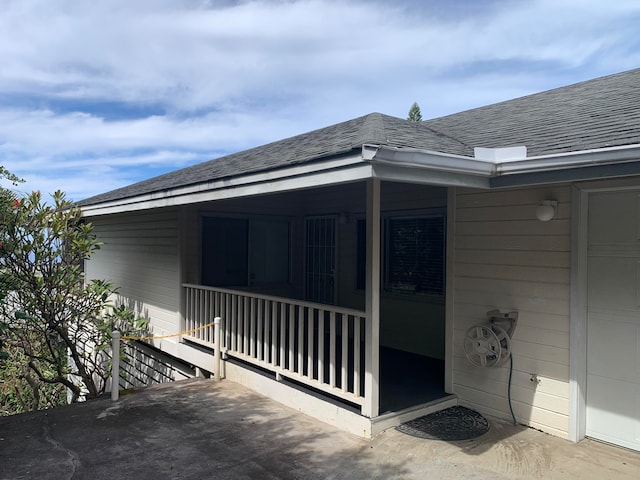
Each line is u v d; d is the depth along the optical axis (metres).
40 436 4.35
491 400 4.67
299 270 8.84
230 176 4.70
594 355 4.08
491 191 4.70
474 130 5.75
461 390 4.95
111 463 3.76
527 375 4.40
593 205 4.07
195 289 7.30
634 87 5.44
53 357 8.01
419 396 4.92
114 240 10.12
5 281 6.93
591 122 4.31
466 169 3.65
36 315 7.50
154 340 8.28
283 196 8.64
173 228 7.78
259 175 4.28
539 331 4.32
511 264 4.54
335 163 3.45
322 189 8.30
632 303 3.87
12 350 8.67
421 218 6.62
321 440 4.15
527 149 3.98
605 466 3.57
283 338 5.40
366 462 3.69
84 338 9.95
